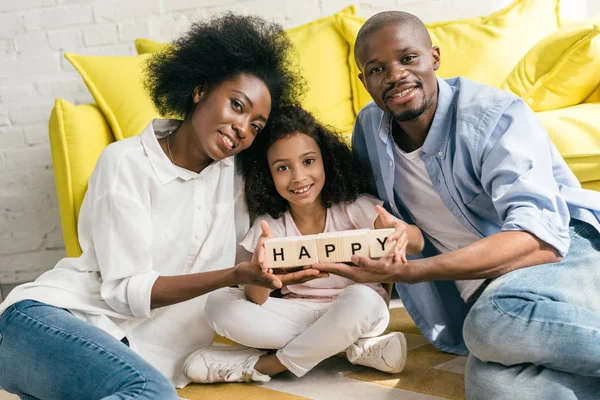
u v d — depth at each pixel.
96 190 1.29
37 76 2.52
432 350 1.50
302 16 2.46
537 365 1.06
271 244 1.17
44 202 2.53
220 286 1.21
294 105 1.50
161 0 2.48
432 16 2.45
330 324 1.30
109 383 1.00
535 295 1.08
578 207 1.28
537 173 1.19
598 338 1.01
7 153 2.53
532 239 1.12
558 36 2.03
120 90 2.06
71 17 2.50
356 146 1.51
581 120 1.81
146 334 1.35
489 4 2.43
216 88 1.31
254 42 1.33
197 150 1.33
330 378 1.36
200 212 1.35
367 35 1.27
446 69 2.23
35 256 2.54
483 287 1.39
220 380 1.37
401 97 1.25
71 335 1.11
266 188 1.47
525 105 1.28
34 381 1.10
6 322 1.18
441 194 1.34
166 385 1.00
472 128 1.26
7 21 2.50
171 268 1.34
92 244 1.32
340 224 1.49
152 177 1.30
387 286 1.55
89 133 1.92
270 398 1.27
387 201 1.47
